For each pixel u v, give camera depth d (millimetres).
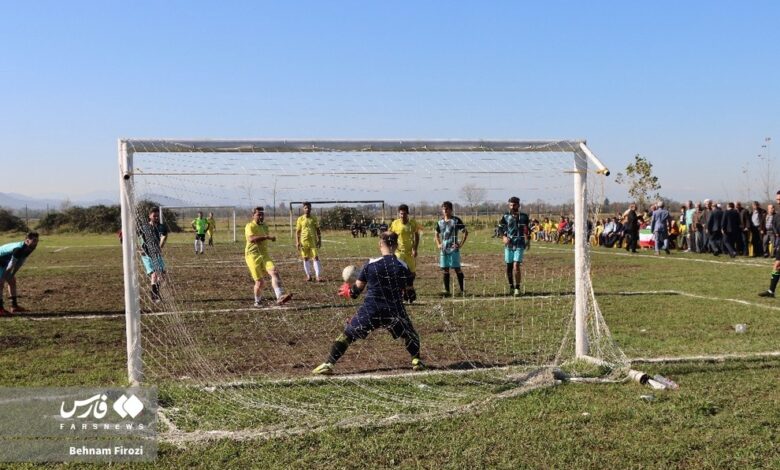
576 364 7680
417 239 12781
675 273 18047
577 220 8023
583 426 5559
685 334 9461
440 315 11367
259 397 6473
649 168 40781
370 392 6625
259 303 12711
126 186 7078
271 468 4773
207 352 8625
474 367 7754
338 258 23516
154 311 12172
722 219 23344
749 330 9672
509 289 15008
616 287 14992
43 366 7766
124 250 7074
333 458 4938
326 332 9984
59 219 57719
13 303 12312
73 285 17312
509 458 4918
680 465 4797
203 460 4922
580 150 7945
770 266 19766
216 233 44688
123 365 7852
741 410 5887
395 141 7598
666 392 6496
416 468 4758
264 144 7352
